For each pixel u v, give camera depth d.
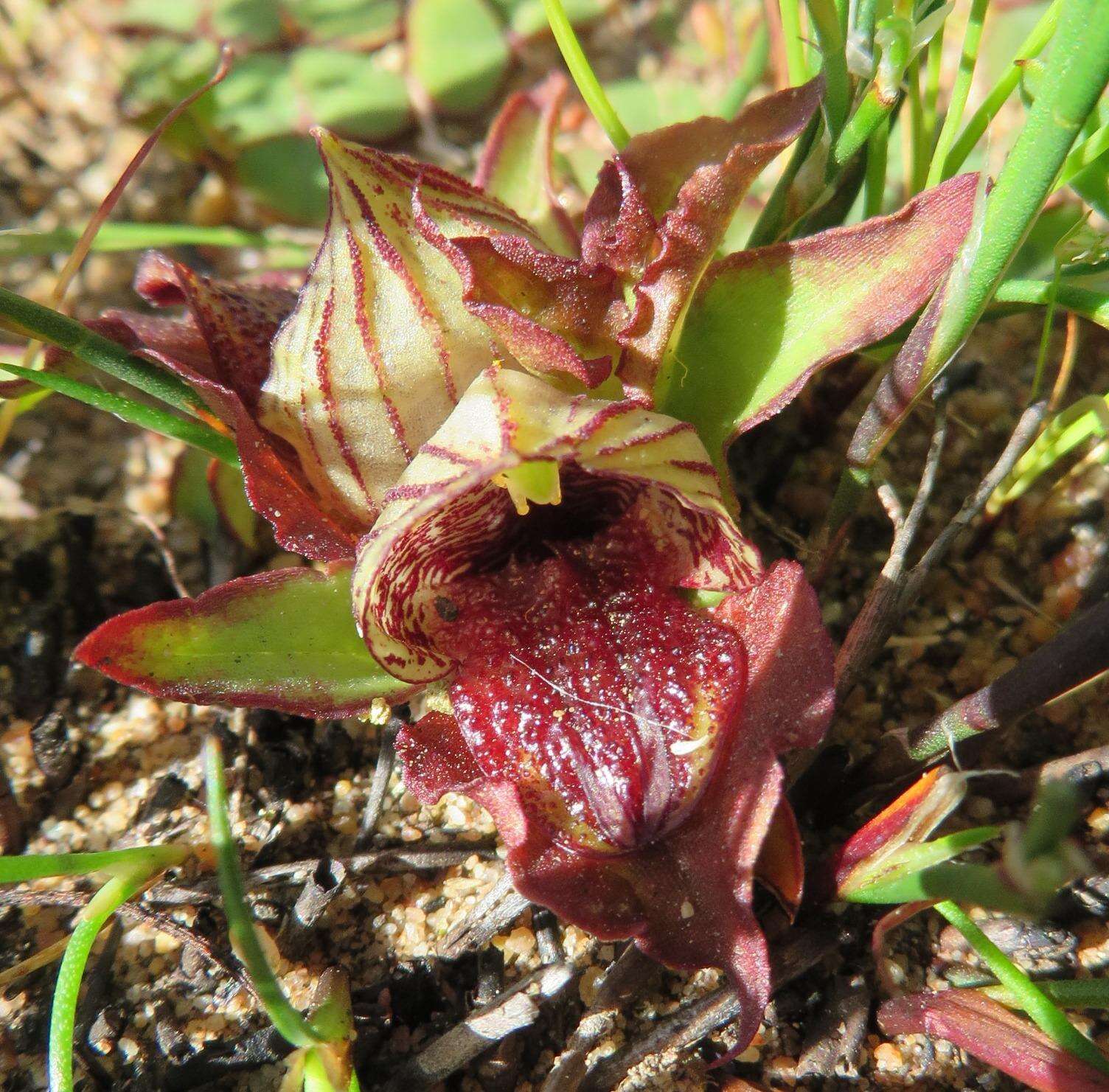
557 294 0.06
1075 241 0.07
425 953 0.07
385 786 0.07
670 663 0.06
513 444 0.05
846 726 0.08
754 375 0.06
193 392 0.07
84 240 0.07
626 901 0.06
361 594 0.06
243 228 0.11
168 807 0.07
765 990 0.05
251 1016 0.06
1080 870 0.05
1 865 0.06
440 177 0.06
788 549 0.08
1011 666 0.08
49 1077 0.06
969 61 0.07
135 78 0.11
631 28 0.12
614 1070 0.06
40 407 0.09
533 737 0.06
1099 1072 0.05
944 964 0.07
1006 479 0.08
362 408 0.06
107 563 0.08
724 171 0.06
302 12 0.11
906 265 0.06
